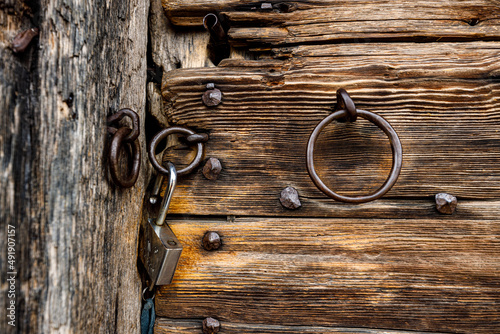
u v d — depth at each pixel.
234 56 0.84
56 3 0.67
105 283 0.73
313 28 0.82
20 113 0.64
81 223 0.69
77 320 0.69
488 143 0.79
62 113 0.68
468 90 0.80
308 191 0.81
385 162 0.80
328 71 0.81
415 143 0.80
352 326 0.81
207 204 0.82
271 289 0.81
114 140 0.72
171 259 0.77
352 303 0.80
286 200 0.81
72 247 0.68
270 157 0.81
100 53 0.73
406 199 0.81
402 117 0.80
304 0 0.82
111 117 0.74
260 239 0.81
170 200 0.78
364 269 0.80
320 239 0.81
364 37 0.81
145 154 0.82
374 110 0.80
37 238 0.65
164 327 0.82
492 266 0.79
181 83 0.82
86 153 0.70
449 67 0.80
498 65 0.79
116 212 0.75
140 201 0.80
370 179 0.80
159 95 0.84
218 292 0.81
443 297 0.79
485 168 0.79
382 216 0.80
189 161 0.82
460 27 0.81
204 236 0.82
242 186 0.82
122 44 0.77
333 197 0.75
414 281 0.80
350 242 0.81
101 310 0.72
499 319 0.79
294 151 0.81
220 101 0.81
